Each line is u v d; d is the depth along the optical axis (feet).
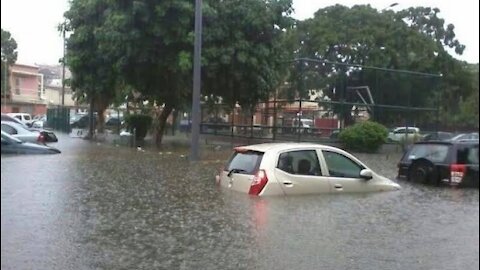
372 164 57.82
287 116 85.10
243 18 71.82
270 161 28.63
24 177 37.40
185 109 93.45
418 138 91.20
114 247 20.49
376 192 30.96
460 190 34.76
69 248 20.24
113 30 69.31
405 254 20.70
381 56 131.03
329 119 87.30
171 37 69.21
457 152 36.37
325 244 21.47
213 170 43.32
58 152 58.49
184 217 25.13
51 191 31.68
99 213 25.89
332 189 29.53
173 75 74.59
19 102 219.41
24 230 22.54
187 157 56.95
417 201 30.25
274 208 26.55
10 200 28.53
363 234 23.17
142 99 93.20
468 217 27.07
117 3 69.92
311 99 85.35
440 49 144.46
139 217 25.13
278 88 84.38
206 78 74.08
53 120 148.15
